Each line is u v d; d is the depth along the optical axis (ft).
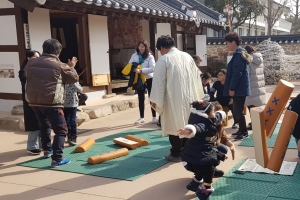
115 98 31.14
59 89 15.03
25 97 15.96
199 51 50.16
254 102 20.35
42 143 16.69
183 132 10.61
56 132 15.42
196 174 11.48
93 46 30.30
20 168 15.51
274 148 11.40
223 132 12.26
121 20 40.96
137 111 28.30
